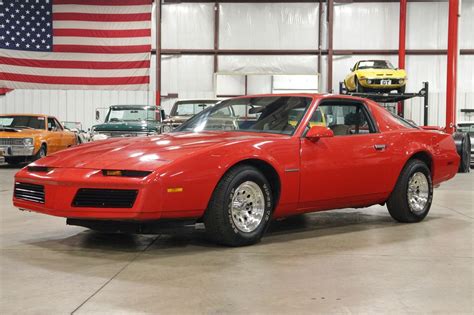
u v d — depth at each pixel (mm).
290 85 24047
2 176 10758
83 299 2639
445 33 20000
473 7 19734
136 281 2969
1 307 2516
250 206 3963
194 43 20422
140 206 3375
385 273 3188
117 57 19750
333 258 3582
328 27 20062
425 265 3402
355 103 4820
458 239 4309
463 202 6910
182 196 3510
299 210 4262
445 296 2725
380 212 5891
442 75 20078
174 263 3393
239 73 20469
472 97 19766
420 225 5020
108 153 3756
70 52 19594
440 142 5473
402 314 2439
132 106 12484
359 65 16375
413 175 5082
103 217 3459
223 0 20312
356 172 4539
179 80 20484
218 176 3658
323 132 4113
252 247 3920
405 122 5289
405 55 20109
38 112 19594
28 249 3832
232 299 2643
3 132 12492
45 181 3645
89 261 3455
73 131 15352
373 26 20141
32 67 19438
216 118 4773
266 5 20328
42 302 2592
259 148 3916
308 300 2637
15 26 19219
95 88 19734
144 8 19688
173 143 3889
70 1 19516
